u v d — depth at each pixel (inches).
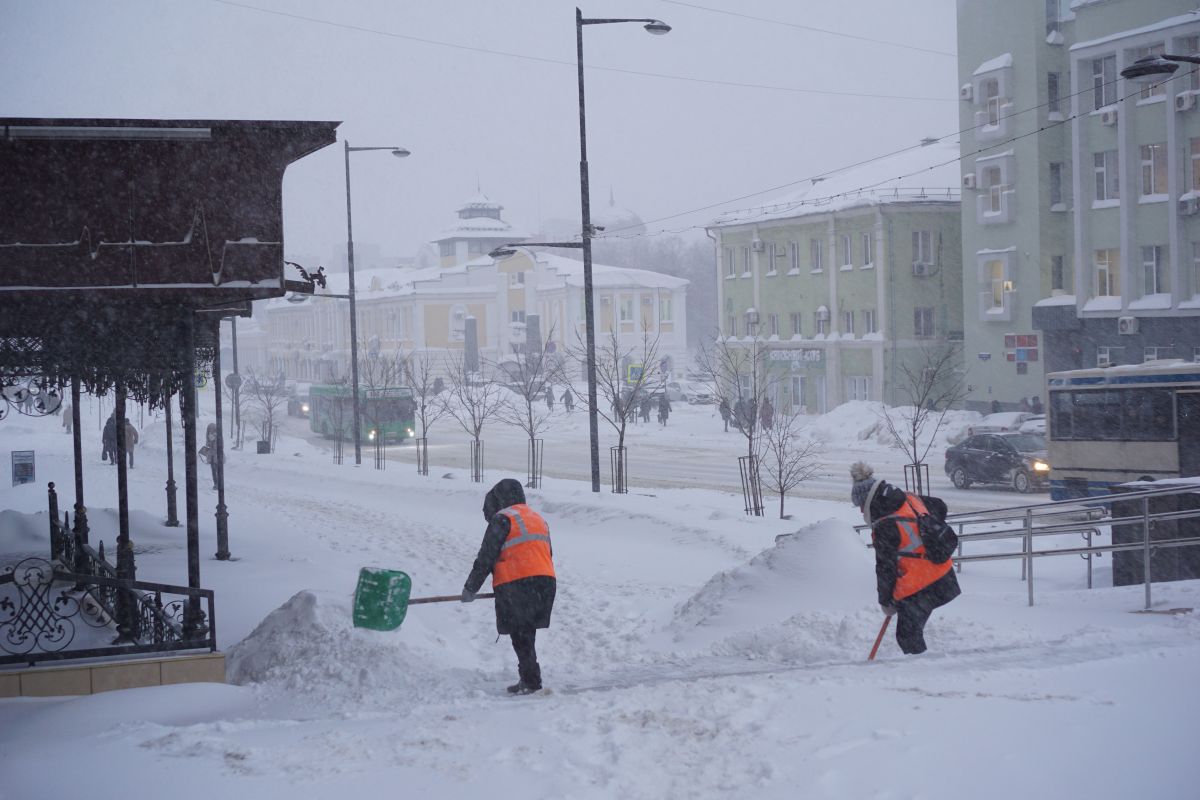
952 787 178.2
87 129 353.4
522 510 312.0
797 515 831.1
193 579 356.8
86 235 354.3
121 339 397.7
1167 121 1489.9
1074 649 304.3
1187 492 420.2
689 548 671.1
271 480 1275.8
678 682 275.3
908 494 324.8
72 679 332.2
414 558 655.8
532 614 303.0
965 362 1898.4
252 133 365.1
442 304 3745.1
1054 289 1768.0
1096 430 928.3
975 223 1867.6
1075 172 1621.6
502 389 2667.3
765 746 205.2
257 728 250.5
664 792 183.3
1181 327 1501.0
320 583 545.3
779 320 2324.1
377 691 319.9
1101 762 187.5
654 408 2481.5
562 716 234.5
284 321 4845.0
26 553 647.1
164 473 1347.2
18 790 199.6
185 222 361.7
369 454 1744.6
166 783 197.6
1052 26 1754.4
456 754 208.8
